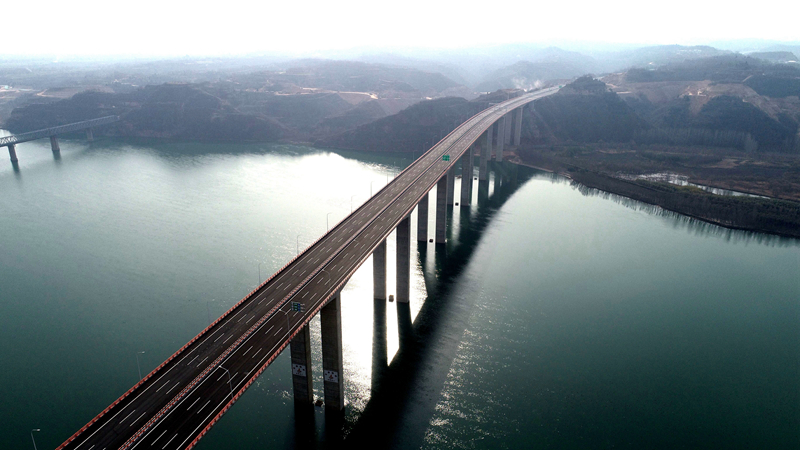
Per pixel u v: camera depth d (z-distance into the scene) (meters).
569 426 78.44
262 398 81.06
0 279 119.12
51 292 113.31
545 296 118.25
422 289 120.00
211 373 61.41
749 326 107.81
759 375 91.94
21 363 89.50
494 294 118.56
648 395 85.88
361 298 114.31
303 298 76.25
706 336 103.62
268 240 141.88
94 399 81.31
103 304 108.44
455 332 102.25
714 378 90.69
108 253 133.50
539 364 92.94
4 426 75.44
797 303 117.94
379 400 82.25
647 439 76.38
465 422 78.38
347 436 74.56
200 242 140.62
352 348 95.69
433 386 86.12
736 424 79.94
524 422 78.88
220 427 75.06
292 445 72.38
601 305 114.75
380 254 109.69
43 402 80.50
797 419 81.38
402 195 126.75
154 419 54.03
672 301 117.69
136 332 98.69
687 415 81.62
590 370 91.69
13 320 102.44
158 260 129.00
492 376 89.19
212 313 105.19
